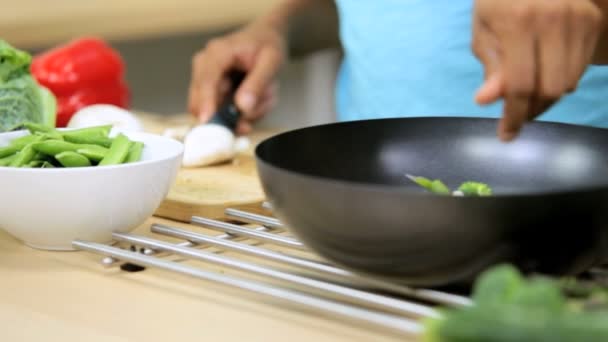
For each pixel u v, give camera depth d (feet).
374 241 1.81
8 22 6.03
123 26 6.57
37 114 3.27
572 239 1.78
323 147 2.44
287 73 8.02
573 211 1.74
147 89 7.87
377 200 1.75
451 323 1.28
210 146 3.49
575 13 1.89
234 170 3.45
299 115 8.11
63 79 4.36
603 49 2.51
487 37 2.02
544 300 1.31
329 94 7.89
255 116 4.63
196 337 1.83
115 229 2.43
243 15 7.01
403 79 4.54
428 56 4.42
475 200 1.70
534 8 1.87
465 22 4.29
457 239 1.74
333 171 2.43
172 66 7.99
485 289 1.40
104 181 2.32
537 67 1.91
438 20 4.36
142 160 2.70
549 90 1.90
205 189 3.04
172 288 2.13
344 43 4.96
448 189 2.31
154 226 2.51
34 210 2.33
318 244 1.94
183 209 2.82
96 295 2.09
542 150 2.47
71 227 2.37
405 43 4.49
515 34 1.90
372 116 4.76
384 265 1.86
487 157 2.53
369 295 1.85
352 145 2.50
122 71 4.78
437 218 1.72
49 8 6.48
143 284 2.17
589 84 3.96
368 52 4.70
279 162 2.27
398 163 2.54
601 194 1.75
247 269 2.06
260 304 2.01
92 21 6.44
